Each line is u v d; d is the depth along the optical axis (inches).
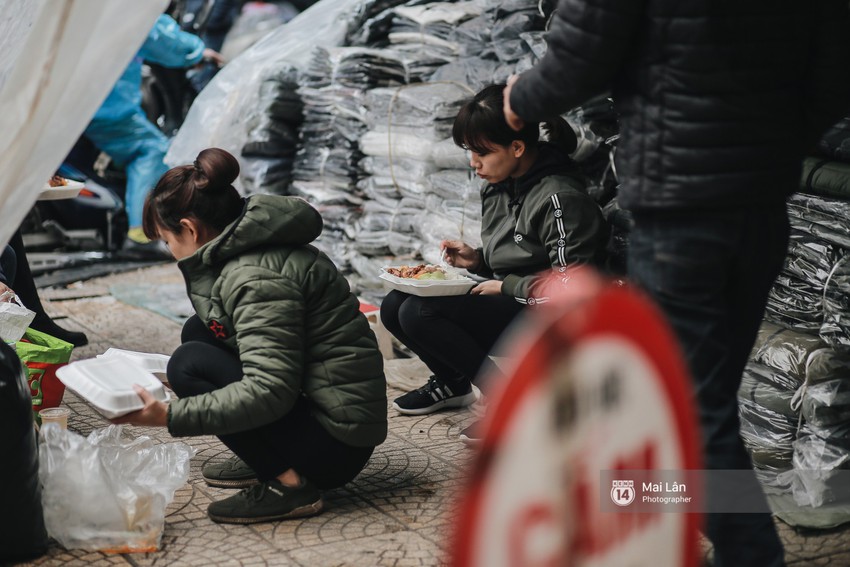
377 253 425.1
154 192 241.0
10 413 209.2
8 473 211.9
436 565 226.1
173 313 478.6
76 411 335.6
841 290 256.4
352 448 250.4
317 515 255.3
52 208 586.2
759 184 188.5
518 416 73.4
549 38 196.5
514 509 74.0
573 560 78.0
